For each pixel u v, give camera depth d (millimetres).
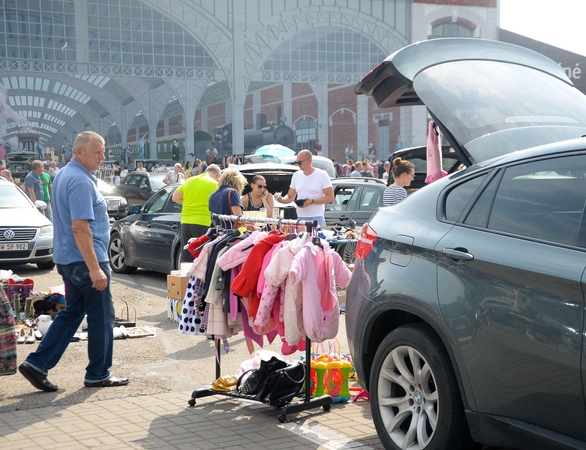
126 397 5781
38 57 52188
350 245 10211
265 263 5180
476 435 3793
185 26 51094
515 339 3572
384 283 4344
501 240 3799
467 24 54188
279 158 30953
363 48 57781
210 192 10625
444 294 3943
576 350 3316
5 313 5719
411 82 6199
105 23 52750
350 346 4703
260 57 52844
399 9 53625
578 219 3543
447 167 8492
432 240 4133
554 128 5715
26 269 14016
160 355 7207
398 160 9141
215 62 52125
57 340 5957
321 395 5516
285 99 67688
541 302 3488
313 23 53094
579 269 3371
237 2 51719
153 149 73000
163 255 11984
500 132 5625
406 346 4211
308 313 5035
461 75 6164
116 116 83688
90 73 53031
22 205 14250
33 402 5633
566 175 3723
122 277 12852
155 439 4762
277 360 5570
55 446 4625
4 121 59531
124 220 13148
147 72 54062
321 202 10375
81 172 5871
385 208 4723
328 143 62562
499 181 4043
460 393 3891
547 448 3432
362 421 5156
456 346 3840
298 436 4824
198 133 66562
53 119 114625
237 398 5535
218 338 5762
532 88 6262
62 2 51375
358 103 58969
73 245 5898
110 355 6125
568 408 3367
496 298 3684
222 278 5414
